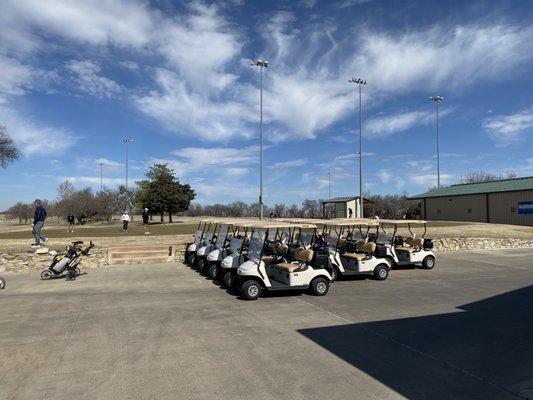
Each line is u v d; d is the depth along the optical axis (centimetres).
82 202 5016
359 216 3625
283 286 988
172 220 4422
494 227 2814
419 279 1255
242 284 988
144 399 457
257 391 475
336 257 1212
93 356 594
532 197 3362
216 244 1302
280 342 651
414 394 465
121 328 736
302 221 1225
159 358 584
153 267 1516
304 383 496
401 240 1533
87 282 1225
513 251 2052
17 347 636
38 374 530
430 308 879
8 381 509
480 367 545
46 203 6400
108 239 1942
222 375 521
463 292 1054
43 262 1483
